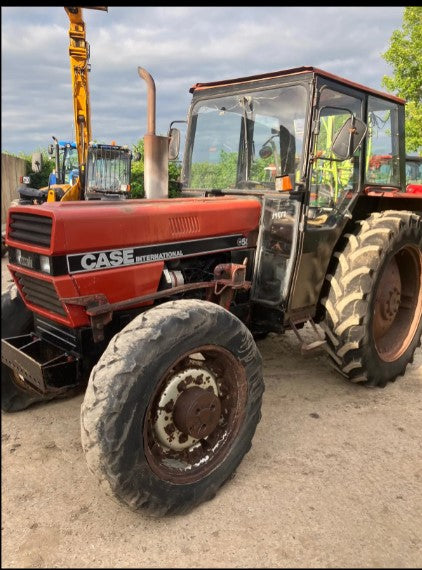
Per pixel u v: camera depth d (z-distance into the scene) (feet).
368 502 7.89
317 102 9.98
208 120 12.20
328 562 6.70
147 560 6.73
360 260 11.03
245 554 6.84
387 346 12.73
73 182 39.63
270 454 9.22
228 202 10.21
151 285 8.92
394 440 9.73
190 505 7.63
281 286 10.47
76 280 7.85
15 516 7.52
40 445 9.43
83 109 31.19
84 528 7.32
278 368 13.25
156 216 8.84
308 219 10.39
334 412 10.85
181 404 7.61
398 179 13.69
